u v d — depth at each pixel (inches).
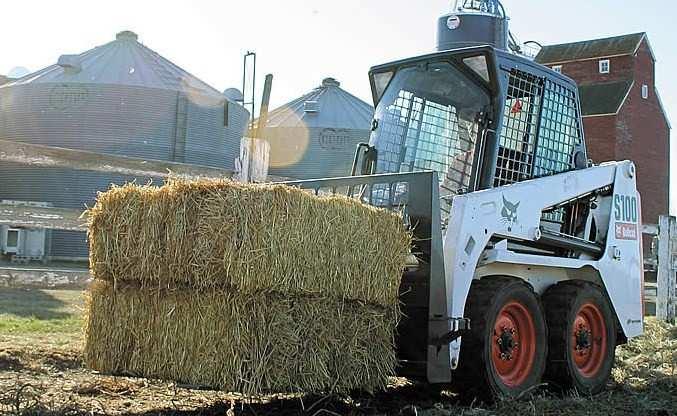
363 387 174.9
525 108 230.2
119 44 981.8
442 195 219.9
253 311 156.3
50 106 903.1
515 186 215.2
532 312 208.4
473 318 194.2
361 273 172.7
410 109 232.8
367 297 174.4
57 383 199.5
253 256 154.2
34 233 768.9
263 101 453.1
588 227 247.6
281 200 158.4
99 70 928.9
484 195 203.9
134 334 166.6
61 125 899.4
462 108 222.4
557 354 219.6
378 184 201.2
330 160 1058.1
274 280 156.8
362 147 239.1
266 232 155.9
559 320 221.0
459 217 195.2
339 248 168.2
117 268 167.8
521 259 212.8
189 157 924.0
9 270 290.8
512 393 198.5
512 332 205.2
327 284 165.9
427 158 225.6
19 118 914.1
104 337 170.7
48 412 164.1
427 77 231.8
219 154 950.4
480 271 209.8
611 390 233.9
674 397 220.8
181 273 159.0
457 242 193.3
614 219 251.8
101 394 189.9
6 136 919.0
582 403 202.2
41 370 215.8
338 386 169.3
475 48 219.9
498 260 203.6
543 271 230.4
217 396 193.9
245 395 166.6
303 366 162.9
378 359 178.4
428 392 212.7
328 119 1078.4
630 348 324.5
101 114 894.4
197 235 157.6
